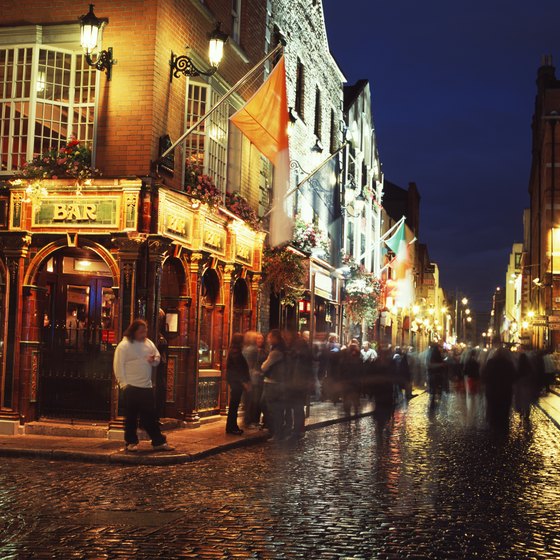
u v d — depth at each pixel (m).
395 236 39.69
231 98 19.62
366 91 41.00
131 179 14.62
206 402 17.98
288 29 24.66
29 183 14.93
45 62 15.77
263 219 22.20
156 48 15.45
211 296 18.70
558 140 53.62
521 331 73.62
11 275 15.13
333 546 7.23
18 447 12.93
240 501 9.20
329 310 31.39
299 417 16.42
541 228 57.16
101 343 15.41
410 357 37.91
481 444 15.81
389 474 11.59
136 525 7.84
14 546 6.96
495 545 7.48
